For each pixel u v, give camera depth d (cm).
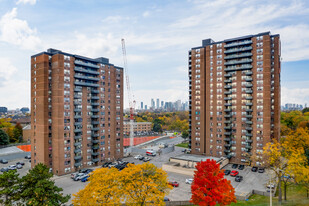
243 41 9494
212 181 3803
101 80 9700
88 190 3766
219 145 9862
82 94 8850
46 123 8100
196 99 10675
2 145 12912
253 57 9175
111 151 10112
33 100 8519
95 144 9350
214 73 10081
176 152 12662
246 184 6950
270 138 8869
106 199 3706
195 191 3750
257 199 5581
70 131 8338
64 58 8188
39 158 8238
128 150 12769
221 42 9900
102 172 4103
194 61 10756
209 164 4000
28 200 3856
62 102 8088
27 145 13350
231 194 3756
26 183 4072
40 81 8169
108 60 10431
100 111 9606
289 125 16288
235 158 9619
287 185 5966
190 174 8000
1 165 9519
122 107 10869
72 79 8462
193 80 10794
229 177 7744
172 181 7231
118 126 10612
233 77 9694
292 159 5066
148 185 3747
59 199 4175
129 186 3688
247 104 9212
